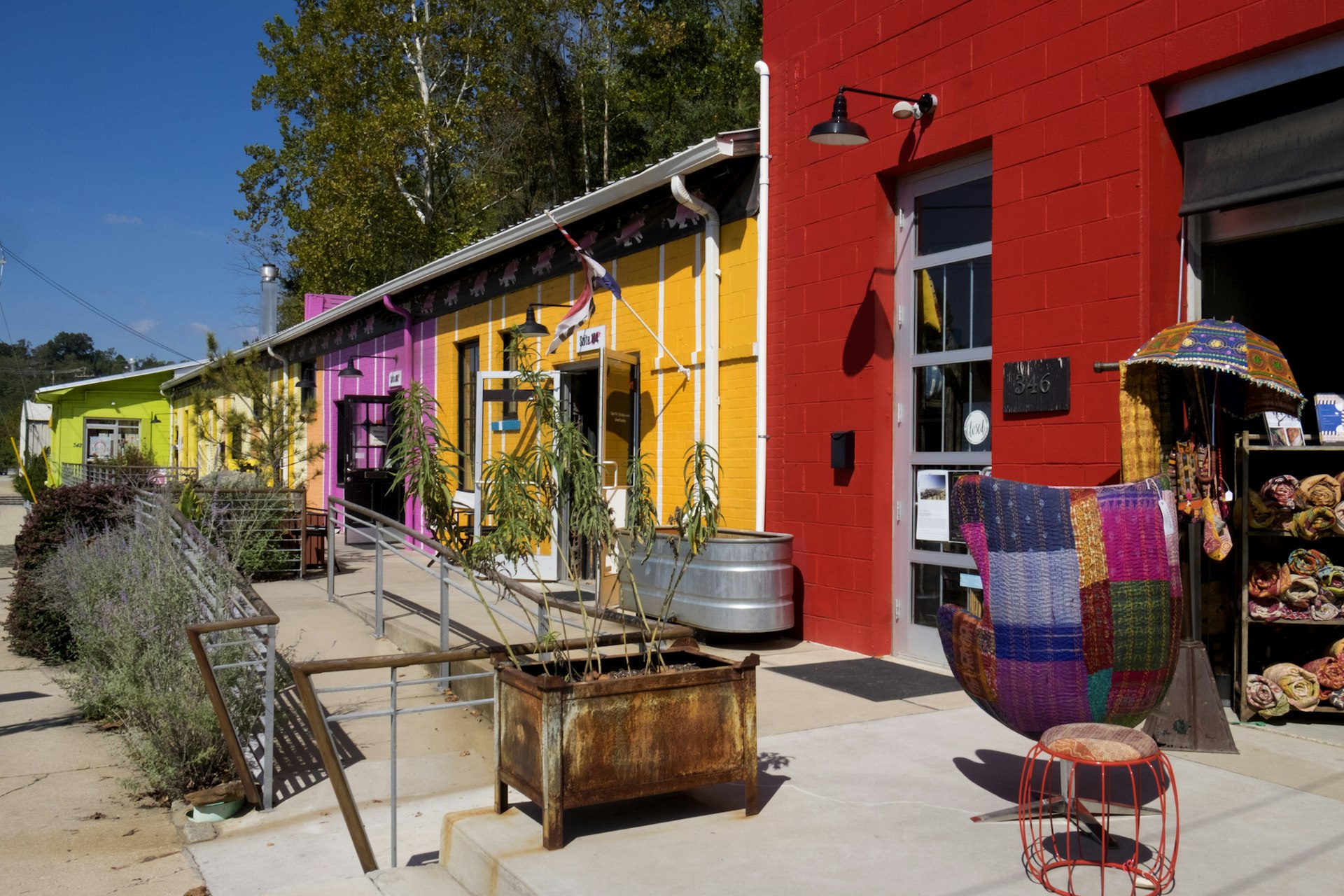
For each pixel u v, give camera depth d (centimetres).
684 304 1000
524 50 2459
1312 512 532
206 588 675
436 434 446
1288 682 541
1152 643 362
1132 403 525
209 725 573
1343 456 600
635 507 458
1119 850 365
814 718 582
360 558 1538
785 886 338
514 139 2509
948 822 400
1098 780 451
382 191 2491
